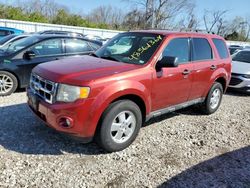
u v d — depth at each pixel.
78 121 3.67
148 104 4.41
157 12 42.00
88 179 3.46
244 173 3.92
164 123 5.54
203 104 6.05
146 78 4.27
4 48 7.31
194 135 5.07
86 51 7.63
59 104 3.71
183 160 4.13
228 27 56.72
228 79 6.50
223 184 3.62
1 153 3.85
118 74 3.96
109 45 5.19
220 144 4.81
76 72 3.87
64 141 4.34
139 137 4.75
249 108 7.36
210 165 4.06
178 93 5.02
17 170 3.49
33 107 4.20
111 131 4.00
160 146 4.50
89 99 3.67
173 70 4.75
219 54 6.12
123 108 4.03
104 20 49.53
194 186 3.52
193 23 42.81
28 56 6.77
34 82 4.28
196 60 5.40
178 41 4.99
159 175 3.69
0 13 34.38
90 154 4.05
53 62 4.52
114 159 3.97
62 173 3.52
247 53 10.34
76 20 41.38
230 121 6.05
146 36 4.92
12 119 5.05
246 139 5.14
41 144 4.20
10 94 6.71
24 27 26.36
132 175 3.63
